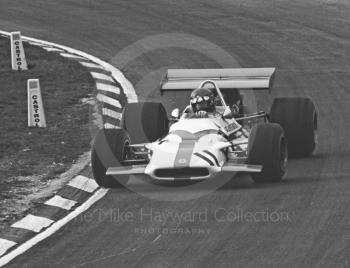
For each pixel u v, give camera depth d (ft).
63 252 116.06
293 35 282.77
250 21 301.43
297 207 128.77
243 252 110.73
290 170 152.97
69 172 159.43
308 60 255.29
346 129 185.78
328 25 293.84
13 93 226.17
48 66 255.29
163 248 114.21
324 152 167.02
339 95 219.00
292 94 221.87
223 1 331.36
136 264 108.88
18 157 171.42
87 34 291.79
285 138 147.33
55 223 129.90
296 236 115.75
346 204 129.29
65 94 225.97
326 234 115.85
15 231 127.54
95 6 328.49
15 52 252.21
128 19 308.81
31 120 195.93
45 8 326.44
